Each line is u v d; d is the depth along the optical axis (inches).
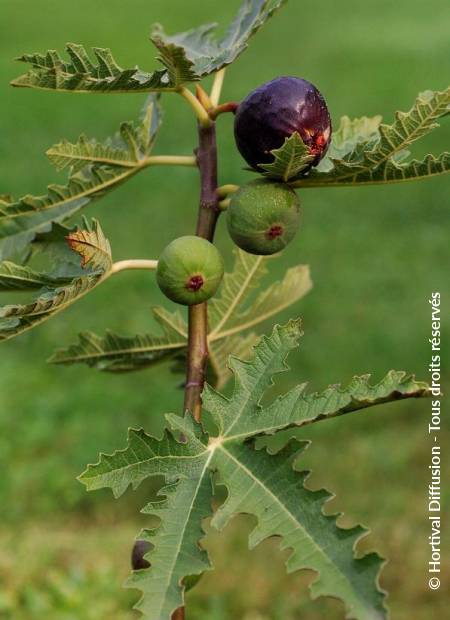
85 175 89.0
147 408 319.0
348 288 393.4
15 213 86.1
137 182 543.2
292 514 63.8
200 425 69.0
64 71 71.3
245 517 255.6
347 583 58.9
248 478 66.7
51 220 88.0
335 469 273.0
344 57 845.2
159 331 371.6
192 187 535.8
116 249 446.9
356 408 66.7
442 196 487.5
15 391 327.6
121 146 87.4
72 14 1107.3
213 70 73.6
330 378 326.3
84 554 246.8
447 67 768.9
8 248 87.4
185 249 75.7
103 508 268.8
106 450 295.4
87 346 95.4
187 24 1066.7
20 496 271.7
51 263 87.5
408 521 248.2
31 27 1031.6
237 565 239.1
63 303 73.0
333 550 60.9
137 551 75.3
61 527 261.0
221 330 97.2
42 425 306.5
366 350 341.1
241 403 69.9
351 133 90.5
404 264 414.9
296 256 429.1
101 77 72.6
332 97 704.4
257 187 77.2
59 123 657.6
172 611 61.9
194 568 63.7
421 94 72.4
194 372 78.2
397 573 231.3
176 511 66.2
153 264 77.6
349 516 252.4
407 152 83.5
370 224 462.6
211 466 67.9
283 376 330.3
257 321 98.5
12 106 701.3
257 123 76.4
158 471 67.7
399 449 278.8
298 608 226.7
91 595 231.5
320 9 1128.8
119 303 394.6
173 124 641.0
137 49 914.7
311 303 380.8
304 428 292.4
